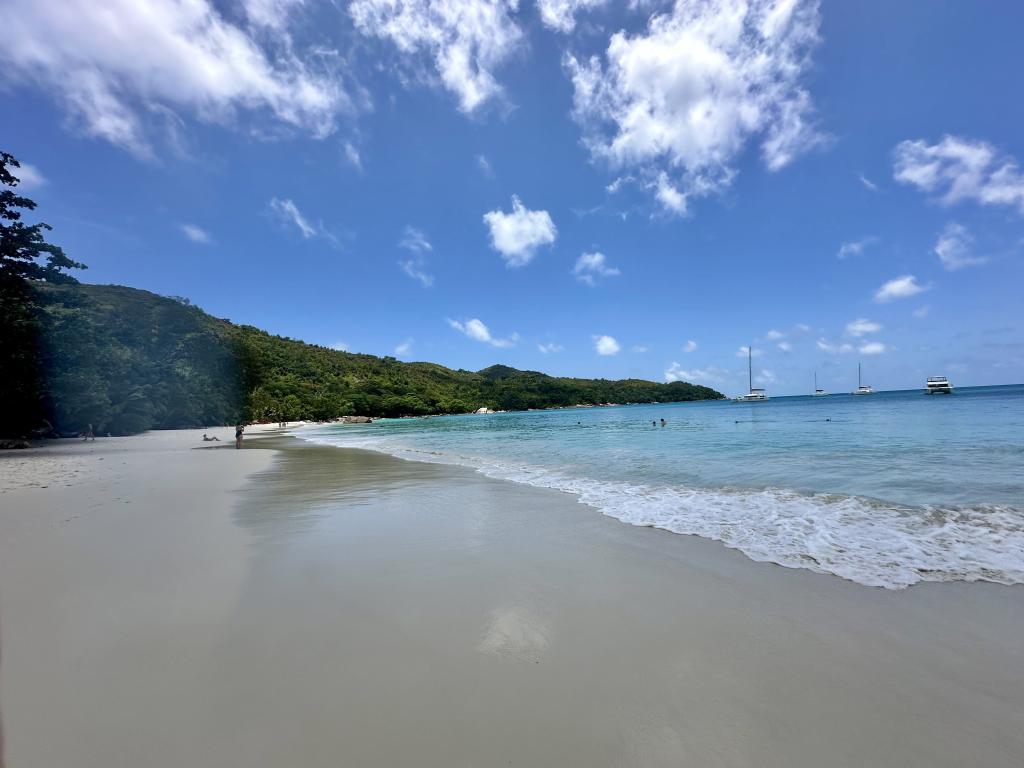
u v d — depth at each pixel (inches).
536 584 162.6
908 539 206.7
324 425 2891.2
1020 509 250.1
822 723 90.5
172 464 586.2
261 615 137.8
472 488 363.6
